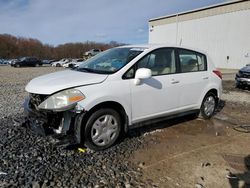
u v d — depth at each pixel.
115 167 3.40
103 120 3.89
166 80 4.66
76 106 3.55
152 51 4.50
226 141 4.50
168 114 4.82
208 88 5.57
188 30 36.03
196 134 4.83
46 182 2.97
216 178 3.20
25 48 71.75
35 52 72.44
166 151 3.98
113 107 4.01
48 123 3.63
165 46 4.78
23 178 3.04
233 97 9.13
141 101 4.28
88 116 3.73
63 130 3.57
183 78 4.99
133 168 3.40
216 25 31.73
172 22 38.72
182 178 3.18
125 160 3.62
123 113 4.11
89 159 3.61
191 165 3.53
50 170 3.26
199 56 5.48
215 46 32.22
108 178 3.12
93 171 3.28
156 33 42.41
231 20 29.78
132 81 4.13
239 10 28.67
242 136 4.80
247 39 28.14
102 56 4.83
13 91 9.59
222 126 5.38
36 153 3.71
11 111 6.07
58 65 39.69
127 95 4.06
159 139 4.50
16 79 15.04
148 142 4.33
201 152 3.98
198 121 5.68
